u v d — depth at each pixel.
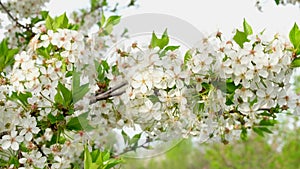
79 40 0.88
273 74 0.87
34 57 0.89
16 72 0.87
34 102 0.87
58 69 0.87
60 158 0.91
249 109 0.88
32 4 1.29
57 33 0.88
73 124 0.87
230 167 3.10
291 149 3.11
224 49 0.85
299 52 0.87
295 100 0.87
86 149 0.88
